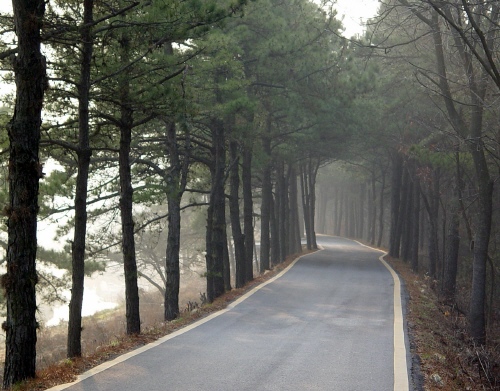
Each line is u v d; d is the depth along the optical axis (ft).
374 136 116.06
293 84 82.17
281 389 28.73
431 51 70.90
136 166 77.56
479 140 56.13
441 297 79.77
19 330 29.32
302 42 76.79
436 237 112.57
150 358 35.04
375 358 36.63
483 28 53.93
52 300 84.94
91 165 73.41
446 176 133.90
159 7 34.65
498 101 54.44
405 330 47.57
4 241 82.12
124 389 27.73
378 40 87.92
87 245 77.36
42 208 61.31
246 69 79.15
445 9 50.80
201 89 60.18
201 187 103.45
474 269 60.13
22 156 28.94
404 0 56.18
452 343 47.67
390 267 112.27
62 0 37.40
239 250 86.07
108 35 37.60
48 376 29.96
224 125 76.54
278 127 107.55
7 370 29.37
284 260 130.62
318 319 52.95
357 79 87.15
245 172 91.61
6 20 36.17
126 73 40.29
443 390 30.40
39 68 29.45
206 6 36.32
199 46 53.62
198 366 33.14
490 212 60.03
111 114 47.29
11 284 29.04
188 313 57.67
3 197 50.39
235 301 65.00
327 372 32.60
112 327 96.37
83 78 38.55
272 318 53.26
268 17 75.61
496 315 87.81
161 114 42.09
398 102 103.40
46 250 83.82
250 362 34.58
